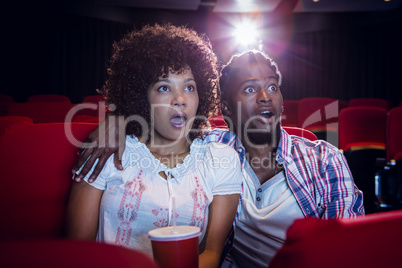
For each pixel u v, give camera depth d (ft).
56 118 10.76
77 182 3.34
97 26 29.50
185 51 3.52
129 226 3.29
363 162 13.83
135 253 1.03
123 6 30.48
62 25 27.89
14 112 10.55
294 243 1.23
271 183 4.18
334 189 4.16
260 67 4.20
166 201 3.33
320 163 4.22
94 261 0.99
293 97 34.14
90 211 3.30
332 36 32.99
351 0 27.50
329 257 1.21
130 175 3.37
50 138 3.79
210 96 3.89
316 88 33.65
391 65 30.66
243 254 4.25
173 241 2.39
